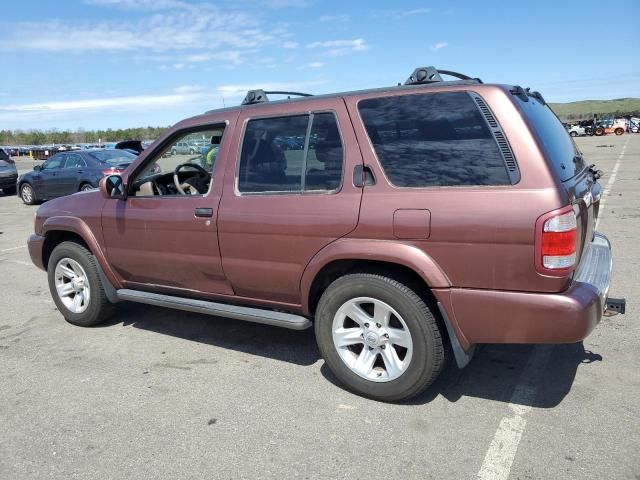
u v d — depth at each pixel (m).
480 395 3.44
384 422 3.17
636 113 80.25
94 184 13.98
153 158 4.35
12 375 4.00
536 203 2.79
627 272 5.98
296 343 4.45
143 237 4.31
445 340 3.26
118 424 3.26
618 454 2.76
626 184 14.27
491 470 2.69
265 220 3.61
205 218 3.90
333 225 3.33
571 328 2.81
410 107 3.22
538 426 3.05
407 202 3.10
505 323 2.93
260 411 3.35
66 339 4.71
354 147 3.33
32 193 15.76
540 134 3.00
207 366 4.05
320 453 2.89
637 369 3.69
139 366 4.09
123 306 5.58
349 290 3.36
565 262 2.79
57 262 4.98
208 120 4.04
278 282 3.67
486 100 3.01
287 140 3.62
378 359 3.49
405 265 3.10
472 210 2.91
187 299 4.27
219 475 2.74
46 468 2.86
